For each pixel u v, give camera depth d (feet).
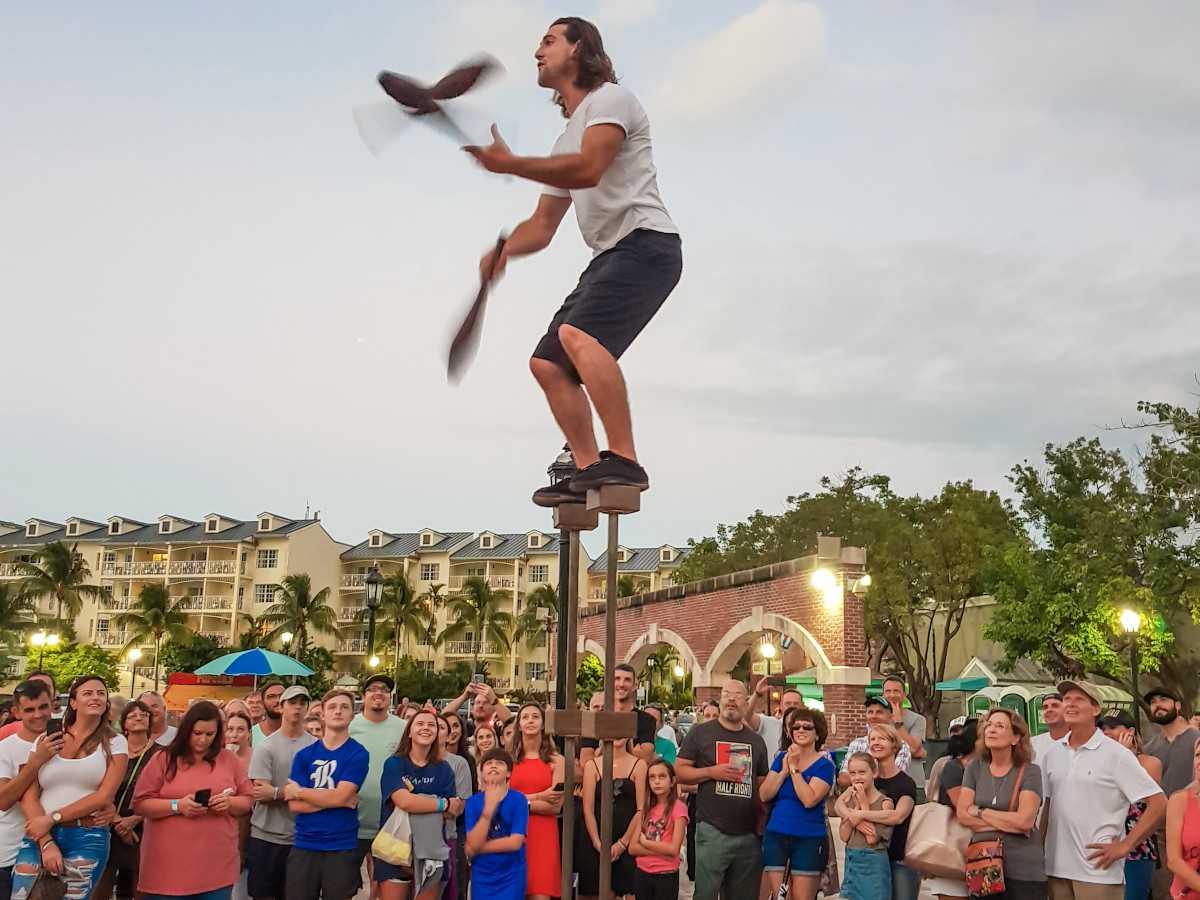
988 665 116.57
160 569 287.07
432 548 298.35
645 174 9.25
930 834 21.06
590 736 9.39
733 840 24.35
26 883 18.99
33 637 175.94
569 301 9.73
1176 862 18.22
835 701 65.26
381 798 23.99
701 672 85.76
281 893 24.09
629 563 298.35
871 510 123.95
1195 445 82.02
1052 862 20.75
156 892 19.98
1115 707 93.71
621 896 24.20
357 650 284.82
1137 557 85.35
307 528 288.10
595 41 9.53
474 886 21.80
